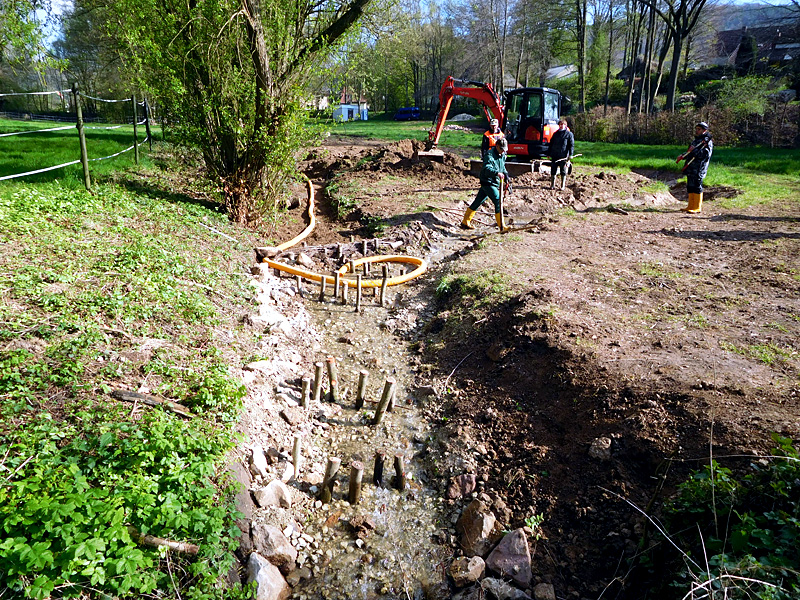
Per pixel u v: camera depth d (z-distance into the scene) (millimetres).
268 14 9820
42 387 4258
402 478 4891
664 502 3852
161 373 4930
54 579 2930
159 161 15117
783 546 3057
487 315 7062
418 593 3969
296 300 8344
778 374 4895
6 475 3406
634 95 45656
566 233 10914
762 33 42750
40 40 11406
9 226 6891
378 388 6348
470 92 17547
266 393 5539
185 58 9508
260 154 10336
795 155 23500
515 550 4055
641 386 4898
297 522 4434
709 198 15219
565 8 39438
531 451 4902
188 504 3758
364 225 11789
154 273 6656
